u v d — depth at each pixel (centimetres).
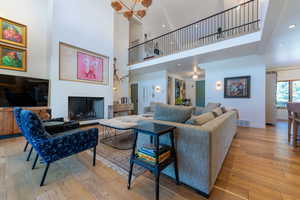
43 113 345
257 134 355
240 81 464
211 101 527
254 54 429
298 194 132
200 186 130
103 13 495
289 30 281
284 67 607
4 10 319
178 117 169
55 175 164
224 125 186
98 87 479
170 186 144
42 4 380
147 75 761
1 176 161
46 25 388
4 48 318
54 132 215
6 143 272
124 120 304
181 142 143
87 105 481
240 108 467
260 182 151
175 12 593
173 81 815
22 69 345
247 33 335
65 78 392
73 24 410
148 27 720
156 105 192
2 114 295
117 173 170
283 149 250
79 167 184
